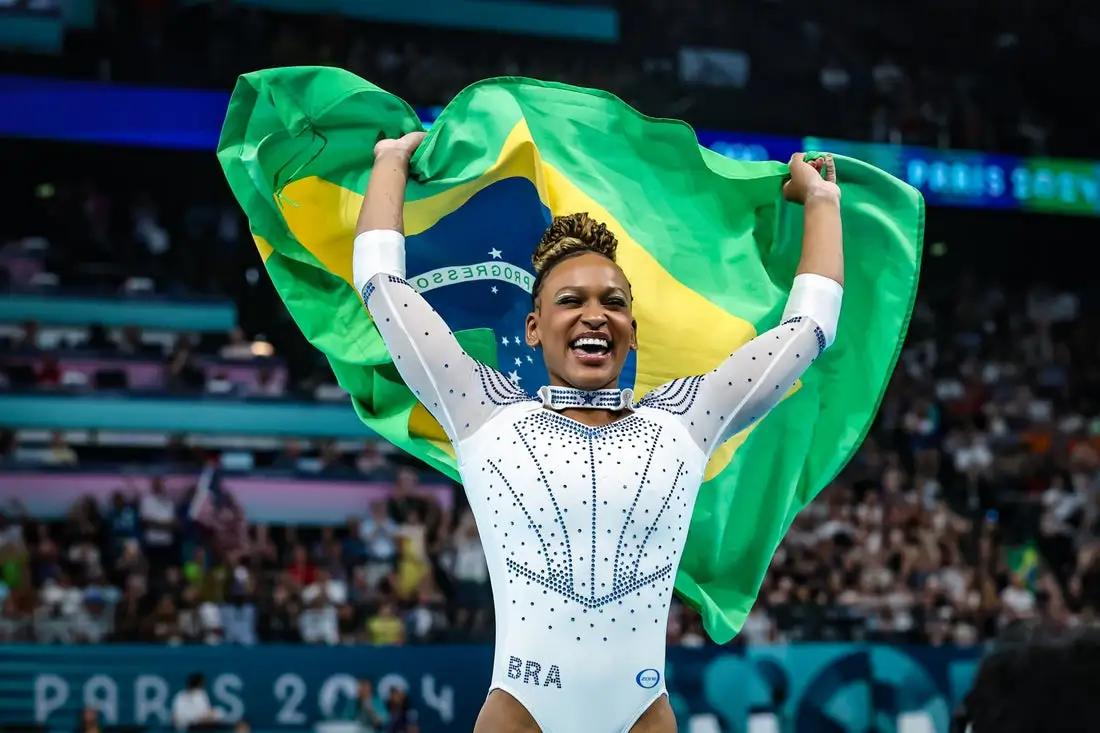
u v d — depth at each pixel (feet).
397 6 58.44
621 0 62.59
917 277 12.84
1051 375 62.13
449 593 38.37
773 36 63.93
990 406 56.75
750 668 34.04
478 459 10.19
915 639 37.55
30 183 58.03
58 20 52.54
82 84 51.83
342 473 46.34
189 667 32.24
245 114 12.32
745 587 12.70
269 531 45.16
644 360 12.78
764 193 12.78
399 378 12.46
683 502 10.22
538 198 12.51
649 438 10.24
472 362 10.50
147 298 54.60
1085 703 4.99
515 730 9.70
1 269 54.24
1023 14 67.72
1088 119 67.36
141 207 58.18
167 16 54.54
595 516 9.90
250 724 32.22
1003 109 65.51
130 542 37.70
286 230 12.45
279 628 34.88
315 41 56.75
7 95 50.90
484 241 12.51
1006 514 49.39
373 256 10.91
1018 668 5.13
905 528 44.01
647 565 9.99
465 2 59.47
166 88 52.95
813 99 61.21
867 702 34.60
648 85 59.31
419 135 12.05
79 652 31.83
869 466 49.47
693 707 33.40
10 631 33.73
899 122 62.08
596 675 9.70
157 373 51.49
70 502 43.65
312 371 54.70
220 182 58.80
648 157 13.05
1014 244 68.39
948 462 51.37
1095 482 50.57
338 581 38.11
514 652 9.79
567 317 10.28
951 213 65.41
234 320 55.47
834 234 11.65
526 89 12.88
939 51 66.74
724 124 59.62
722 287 12.85
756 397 10.63
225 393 49.57
